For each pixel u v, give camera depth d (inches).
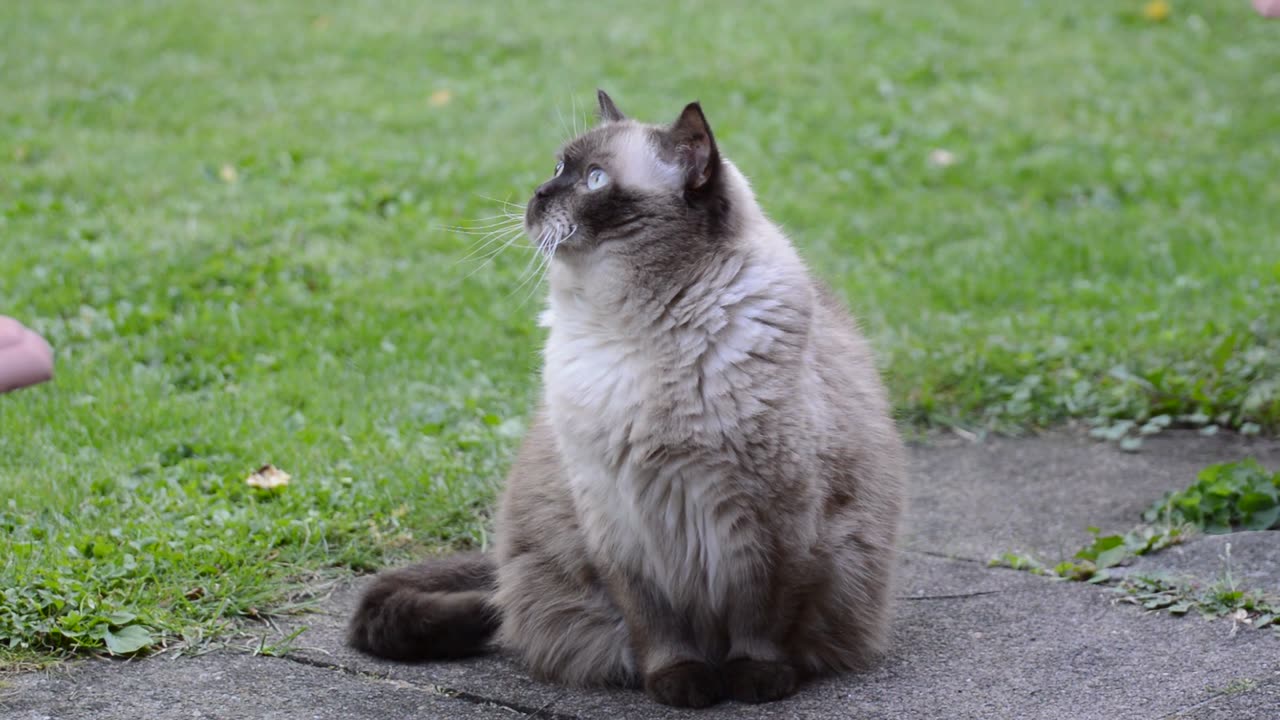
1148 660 74.6
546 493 76.6
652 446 72.5
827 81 180.2
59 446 91.9
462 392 100.0
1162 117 173.5
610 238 73.9
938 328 109.0
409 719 72.4
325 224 125.7
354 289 112.7
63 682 74.1
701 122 73.7
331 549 84.7
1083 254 127.9
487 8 209.3
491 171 141.6
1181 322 108.4
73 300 108.1
